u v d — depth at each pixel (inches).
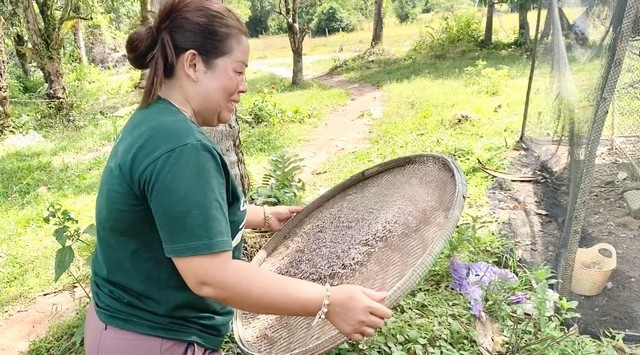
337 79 721.0
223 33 63.3
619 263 140.9
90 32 936.9
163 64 64.2
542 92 224.2
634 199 161.5
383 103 453.1
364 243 93.4
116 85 746.2
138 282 65.8
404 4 1448.1
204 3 64.2
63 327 138.7
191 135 60.8
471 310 112.5
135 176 60.6
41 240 206.4
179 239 59.5
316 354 72.3
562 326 117.1
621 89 175.5
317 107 460.1
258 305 63.1
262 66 1028.5
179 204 58.8
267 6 1747.0
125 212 62.4
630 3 111.6
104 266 67.6
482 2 759.1
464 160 233.0
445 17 954.7
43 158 354.6
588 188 120.4
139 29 66.8
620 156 184.9
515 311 113.3
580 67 153.7
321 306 65.5
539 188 193.0
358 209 105.5
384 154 273.7
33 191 274.8
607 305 128.6
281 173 177.8
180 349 68.1
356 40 1249.4
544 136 212.2
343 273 90.0
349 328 66.3
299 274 95.5
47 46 504.1
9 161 344.5
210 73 64.1
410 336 103.4
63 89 517.0
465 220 173.0
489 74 424.2
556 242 153.2
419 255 80.8
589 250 136.3
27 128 455.8
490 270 122.6
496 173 210.8
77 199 253.6
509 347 104.3
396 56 826.2
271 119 397.7
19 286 172.2
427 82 512.1
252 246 145.5
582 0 163.3
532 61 238.5
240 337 85.6
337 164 272.1
